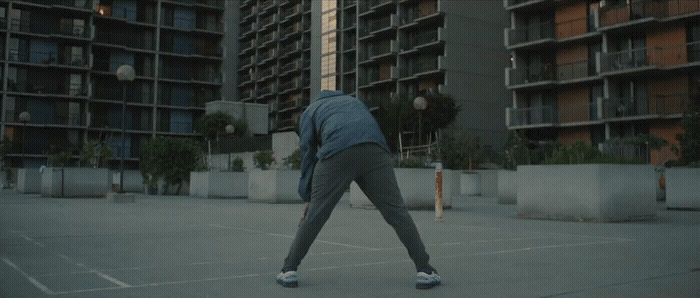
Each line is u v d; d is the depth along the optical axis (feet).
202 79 232.53
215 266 15.78
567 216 34.99
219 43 236.84
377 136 12.84
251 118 182.80
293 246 12.83
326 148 12.55
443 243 21.56
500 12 167.84
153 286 12.78
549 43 122.01
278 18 239.91
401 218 12.57
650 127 107.65
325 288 12.61
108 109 207.51
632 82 111.45
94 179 69.15
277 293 12.05
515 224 31.58
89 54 195.31
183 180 87.25
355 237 23.62
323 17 217.15
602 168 33.73
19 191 86.69
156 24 218.18
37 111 188.03
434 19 162.81
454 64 156.87
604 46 111.86
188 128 225.76
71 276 14.10
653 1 105.29
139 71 215.10
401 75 175.83
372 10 186.19
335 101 13.21
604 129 116.06
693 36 102.22
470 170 101.45
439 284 12.98
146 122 216.13
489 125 160.97
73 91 193.98
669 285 12.95
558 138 123.65
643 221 34.88
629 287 12.69
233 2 258.37
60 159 69.10
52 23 191.42
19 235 24.25
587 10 119.03
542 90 127.65
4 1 183.01
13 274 14.37
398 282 13.37
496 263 16.33
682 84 104.12
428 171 47.93
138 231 26.32
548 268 15.43
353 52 207.51
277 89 237.04
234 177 74.64
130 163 211.61
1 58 182.91
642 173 36.01
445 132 148.25
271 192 59.98
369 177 12.68
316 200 12.70
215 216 36.91
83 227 28.19
